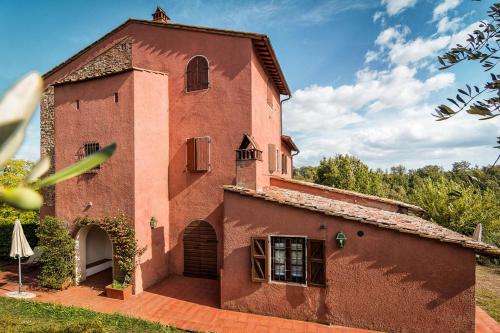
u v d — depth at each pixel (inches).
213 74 450.3
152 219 422.9
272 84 567.5
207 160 448.1
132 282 387.5
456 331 273.4
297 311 318.3
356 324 301.0
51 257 400.8
